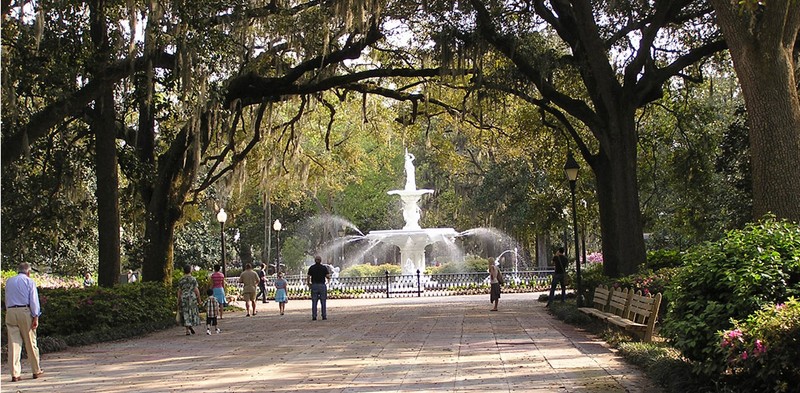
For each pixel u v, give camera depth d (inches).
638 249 862.5
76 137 1029.2
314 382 424.8
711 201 1353.3
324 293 954.7
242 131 1236.5
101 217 922.7
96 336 737.6
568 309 861.8
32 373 505.7
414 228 1662.2
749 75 521.0
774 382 301.1
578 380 405.4
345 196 2502.5
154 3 784.9
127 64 817.5
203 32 802.2
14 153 756.6
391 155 2356.1
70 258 1724.9
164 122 1178.6
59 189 1015.6
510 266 2375.7
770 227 369.1
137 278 1711.4
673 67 888.9
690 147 1195.3
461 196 2253.9
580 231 1771.7
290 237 2647.6
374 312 1064.8
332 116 1272.1
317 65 1000.2
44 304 742.5
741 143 1125.7
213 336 770.2
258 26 993.5
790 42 521.3
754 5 463.8
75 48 776.9
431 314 981.2
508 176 1955.0
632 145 879.1
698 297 356.5
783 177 509.4
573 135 1038.4
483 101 1133.1
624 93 877.8
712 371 327.3
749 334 304.3
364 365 493.0
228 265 2856.8
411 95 1157.7
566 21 941.8
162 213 1034.7
